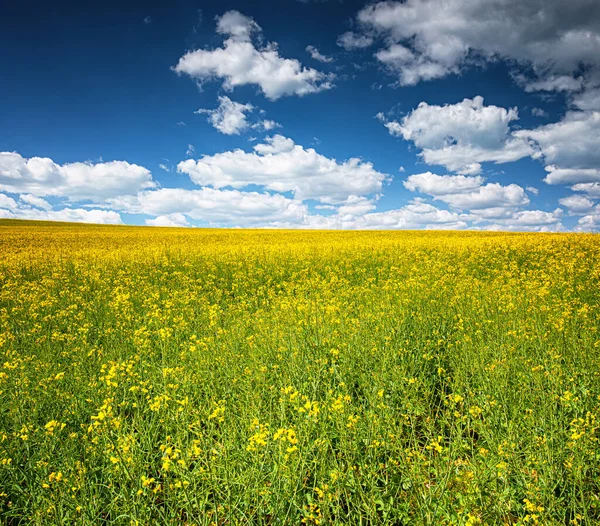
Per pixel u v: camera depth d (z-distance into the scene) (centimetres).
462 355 610
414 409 495
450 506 341
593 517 329
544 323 716
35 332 848
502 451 371
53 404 518
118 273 1517
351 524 327
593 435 394
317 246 2238
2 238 3123
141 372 620
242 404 501
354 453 400
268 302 1107
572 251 1683
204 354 664
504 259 1659
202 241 3070
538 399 484
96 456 414
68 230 4900
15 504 371
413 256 1789
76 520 337
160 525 335
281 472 363
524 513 341
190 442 423
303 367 597
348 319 790
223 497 359
